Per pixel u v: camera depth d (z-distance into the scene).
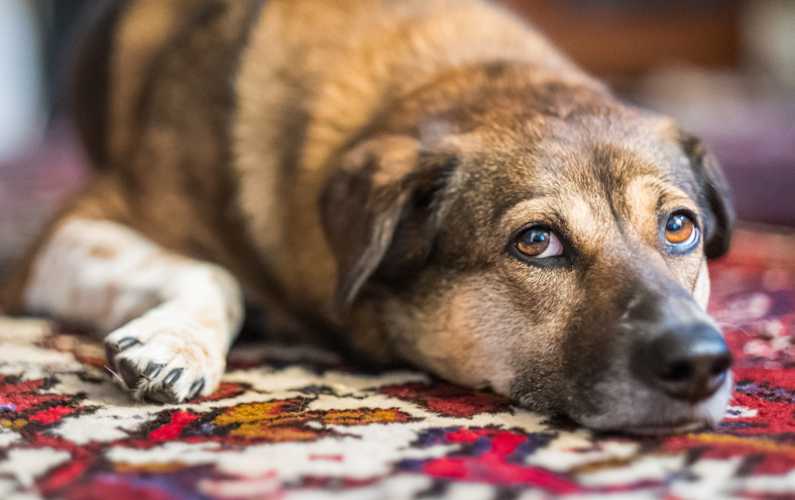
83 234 0.80
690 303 0.60
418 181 0.67
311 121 0.76
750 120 2.01
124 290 0.75
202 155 0.80
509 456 0.54
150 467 0.52
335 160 0.73
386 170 0.67
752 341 0.76
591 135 0.67
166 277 0.74
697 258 0.66
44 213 1.22
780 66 2.44
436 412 0.61
